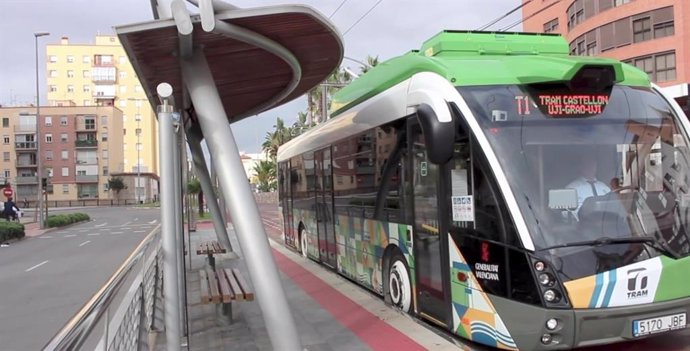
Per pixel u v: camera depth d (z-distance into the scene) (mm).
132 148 112812
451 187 6160
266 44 5211
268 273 4613
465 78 6078
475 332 5801
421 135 6734
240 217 4688
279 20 4844
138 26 4395
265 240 4688
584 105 5992
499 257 5465
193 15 4555
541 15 48625
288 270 12266
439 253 6379
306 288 10000
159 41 4836
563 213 5426
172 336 4621
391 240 7793
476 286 5750
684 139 6176
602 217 5469
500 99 5914
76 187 98500
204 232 25781
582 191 5570
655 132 6059
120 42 4668
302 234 14070
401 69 7520
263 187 82500
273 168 82062
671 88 17906
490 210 5590
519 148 5676
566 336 5070
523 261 5234
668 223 5609
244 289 6547
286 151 15984
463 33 7133
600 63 5922
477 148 5738
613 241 5305
